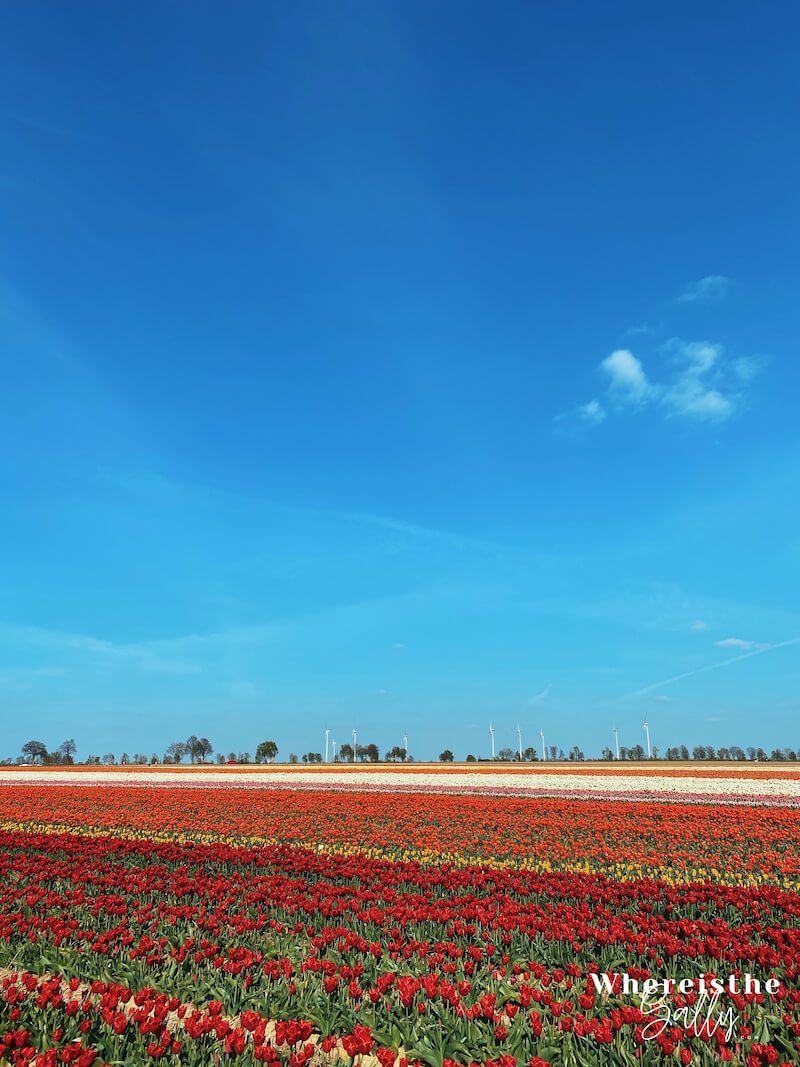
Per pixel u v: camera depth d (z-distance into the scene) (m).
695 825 27.33
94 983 9.91
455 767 76.06
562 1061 8.01
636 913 13.99
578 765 81.56
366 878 17.16
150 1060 7.97
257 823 29.14
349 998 9.60
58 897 14.47
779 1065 7.97
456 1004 9.05
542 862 21.45
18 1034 8.12
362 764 89.88
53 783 54.69
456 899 14.36
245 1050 8.27
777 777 51.34
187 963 10.88
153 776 60.47
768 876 19.47
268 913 13.84
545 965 11.03
